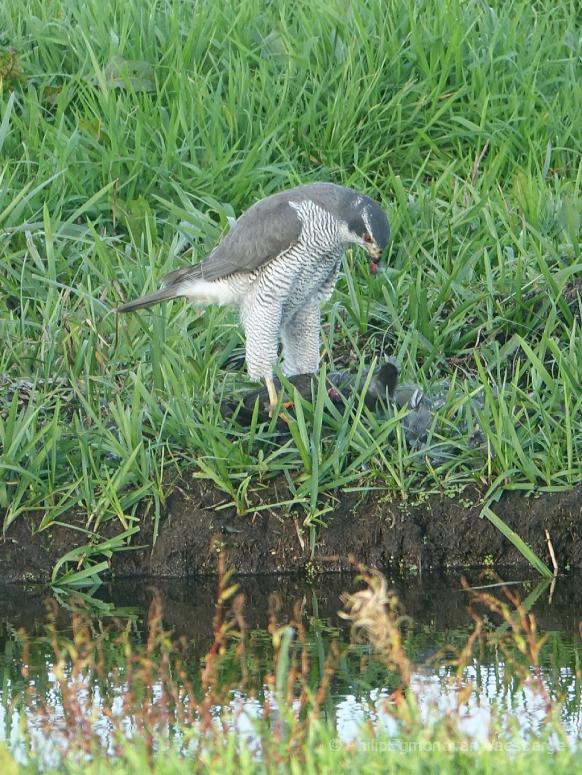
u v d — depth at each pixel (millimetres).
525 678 8523
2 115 15867
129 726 8117
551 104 16812
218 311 13383
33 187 14977
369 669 9117
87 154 15438
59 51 17047
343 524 11445
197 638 9859
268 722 8062
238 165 15680
